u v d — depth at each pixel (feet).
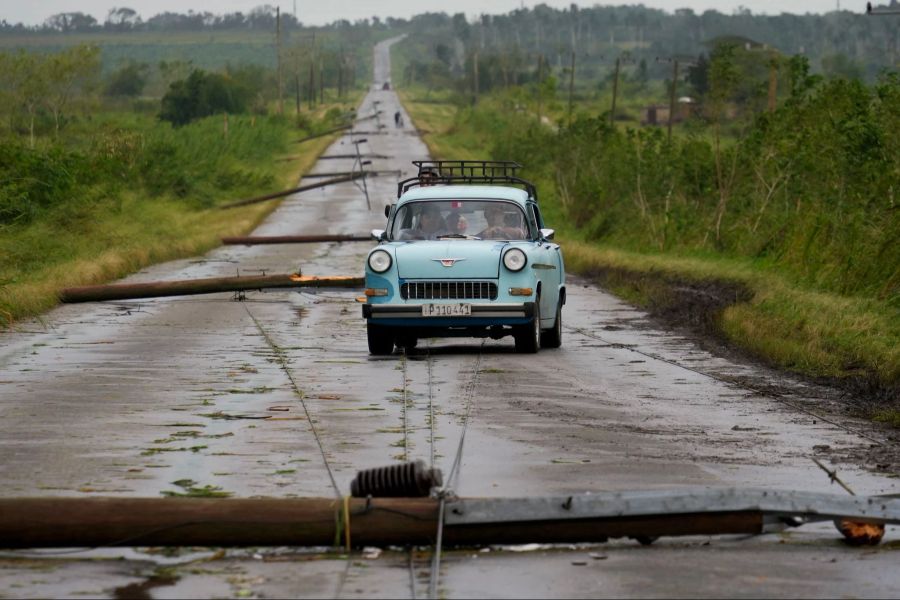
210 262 192.03
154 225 236.02
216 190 382.22
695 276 146.61
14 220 185.37
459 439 56.18
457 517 37.55
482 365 83.35
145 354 88.74
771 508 38.09
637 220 214.28
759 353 89.45
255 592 33.88
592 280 165.48
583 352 91.91
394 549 38.09
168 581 35.06
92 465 50.06
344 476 47.98
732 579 35.29
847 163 142.41
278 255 206.59
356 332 104.06
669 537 39.65
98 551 38.24
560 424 60.54
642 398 69.56
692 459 52.21
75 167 257.55
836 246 130.41
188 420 61.00
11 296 116.57
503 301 86.69
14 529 36.73
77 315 117.39
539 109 586.45
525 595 33.68
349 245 229.86
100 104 618.44
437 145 632.79
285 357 87.15
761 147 182.19
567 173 279.69
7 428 58.80
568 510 37.81
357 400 67.62
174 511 37.19
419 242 90.58
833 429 60.23
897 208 120.16
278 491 45.34
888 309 103.19
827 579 35.40
